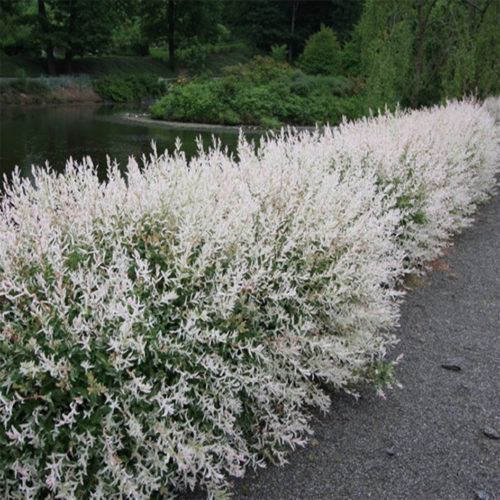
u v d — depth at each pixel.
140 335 2.20
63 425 2.07
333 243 3.14
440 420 3.03
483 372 3.53
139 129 17.83
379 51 12.13
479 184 7.73
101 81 33.03
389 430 2.93
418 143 5.82
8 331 2.03
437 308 4.52
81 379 2.07
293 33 52.97
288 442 2.72
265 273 2.71
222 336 2.29
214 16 51.03
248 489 2.50
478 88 14.07
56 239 2.47
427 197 5.12
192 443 2.24
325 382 3.00
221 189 3.15
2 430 2.00
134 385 2.14
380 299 3.26
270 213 3.12
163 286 2.40
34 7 50.69
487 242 6.37
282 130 4.96
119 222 2.75
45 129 16.88
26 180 2.95
